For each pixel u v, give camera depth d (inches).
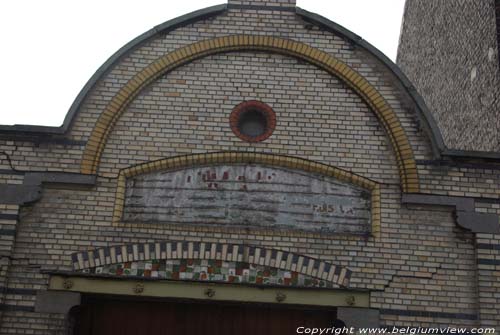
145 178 442.9
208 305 438.6
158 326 436.5
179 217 434.6
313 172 444.8
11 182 435.2
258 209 435.8
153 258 424.8
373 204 437.4
